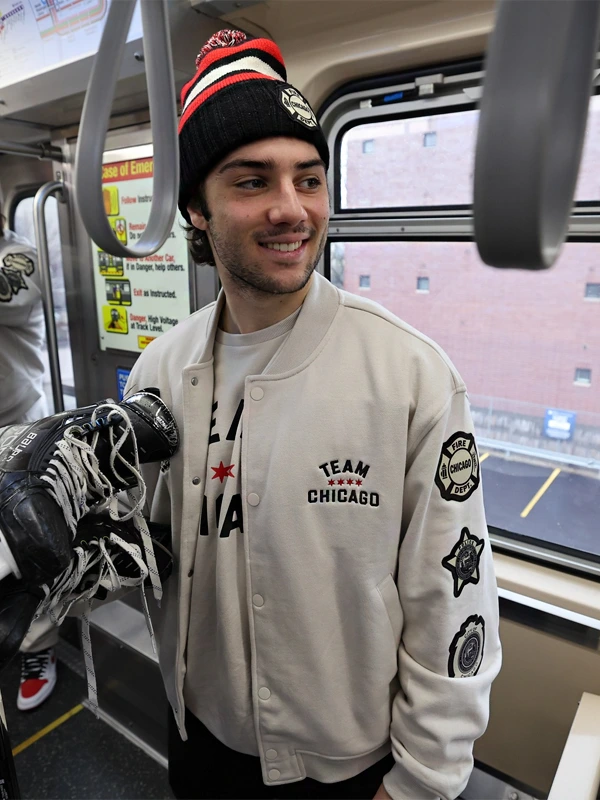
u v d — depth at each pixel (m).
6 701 2.25
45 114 1.89
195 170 0.77
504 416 1.65
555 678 1.42
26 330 2.26
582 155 0.20
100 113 0.32
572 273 1.42
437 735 0.85
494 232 0.19
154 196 0.39
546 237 0.19
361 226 1.59
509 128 0.17
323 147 0.78
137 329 2.10
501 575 1.47
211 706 1.10
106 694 2.11
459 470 0.85
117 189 1.96
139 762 1.94
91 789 1.85
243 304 0.90
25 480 0.73
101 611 2.06
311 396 0.86
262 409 0.89
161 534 1.05
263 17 1.31
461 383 0.86
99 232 0.34
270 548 0.88
